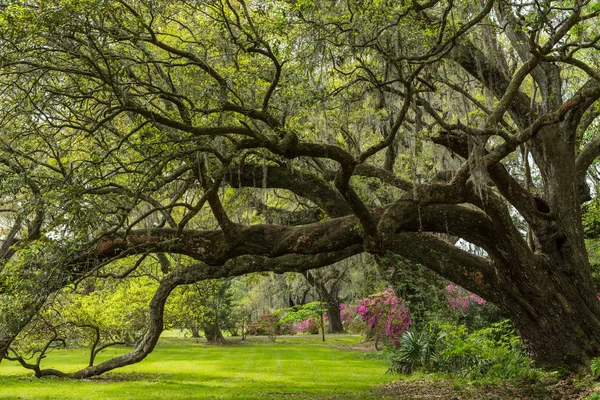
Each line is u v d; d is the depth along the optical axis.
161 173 8.04
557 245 11.23
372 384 13.09
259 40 8.30
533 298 11.04
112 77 7.70
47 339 15.63
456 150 10.17
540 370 11.20
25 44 7.34
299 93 8.82
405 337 15.19
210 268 12.73
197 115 8.89
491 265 11.41
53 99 8.01
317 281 26.58
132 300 19.48
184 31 10.73
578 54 13.07
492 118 9.43
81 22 7.13
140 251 10.84
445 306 15.27
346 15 9.26
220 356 21.66
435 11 11.21
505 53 13.09
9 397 10.27
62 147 9.34
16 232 13.14
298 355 21.98
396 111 11.70
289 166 10.49
